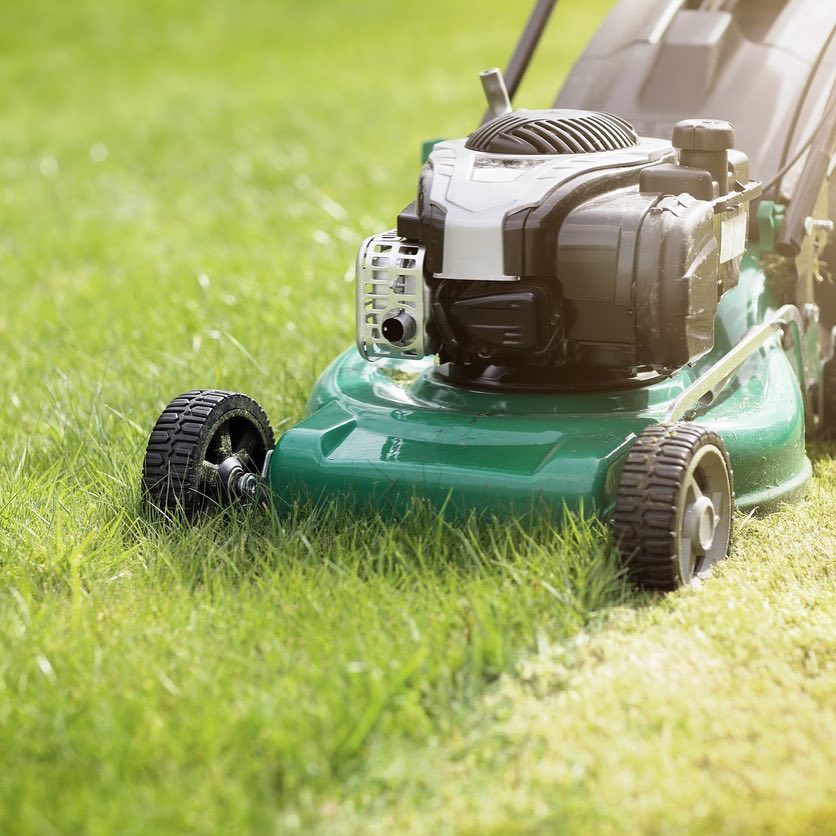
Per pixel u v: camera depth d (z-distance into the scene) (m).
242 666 2.05
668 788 1.90
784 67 2.71
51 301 3.57
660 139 2.55
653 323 2.25
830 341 2.74
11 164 5.53
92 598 2.21
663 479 2.17
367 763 1.92
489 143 2.35
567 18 9.73
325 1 10.90
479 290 2.29
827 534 2.37
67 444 2.67
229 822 1.85
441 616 2.11
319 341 3.11
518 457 2.28
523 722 1.98
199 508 2.35
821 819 1.86
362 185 4.89
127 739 1.94
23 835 1.84
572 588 2.17
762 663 2.08
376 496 2.31
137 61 8.55
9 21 9.84
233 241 4.21
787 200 2.58
